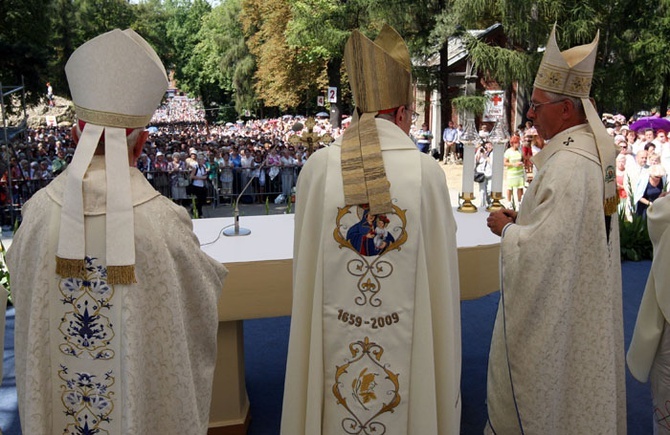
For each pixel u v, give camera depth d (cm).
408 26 1830
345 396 207
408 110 211
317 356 207
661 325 268
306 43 2341
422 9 1750
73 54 173
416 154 202
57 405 181
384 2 1755
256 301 283
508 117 2205
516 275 236
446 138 1936
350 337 204
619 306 256
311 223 210
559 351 236
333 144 211
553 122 249
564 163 235
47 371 179
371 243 198
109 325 175
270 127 2864
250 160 1281
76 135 182
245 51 4297
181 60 6694
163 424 185
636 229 656
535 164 255
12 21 1962
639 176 853
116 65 171
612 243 251
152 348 181
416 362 203
